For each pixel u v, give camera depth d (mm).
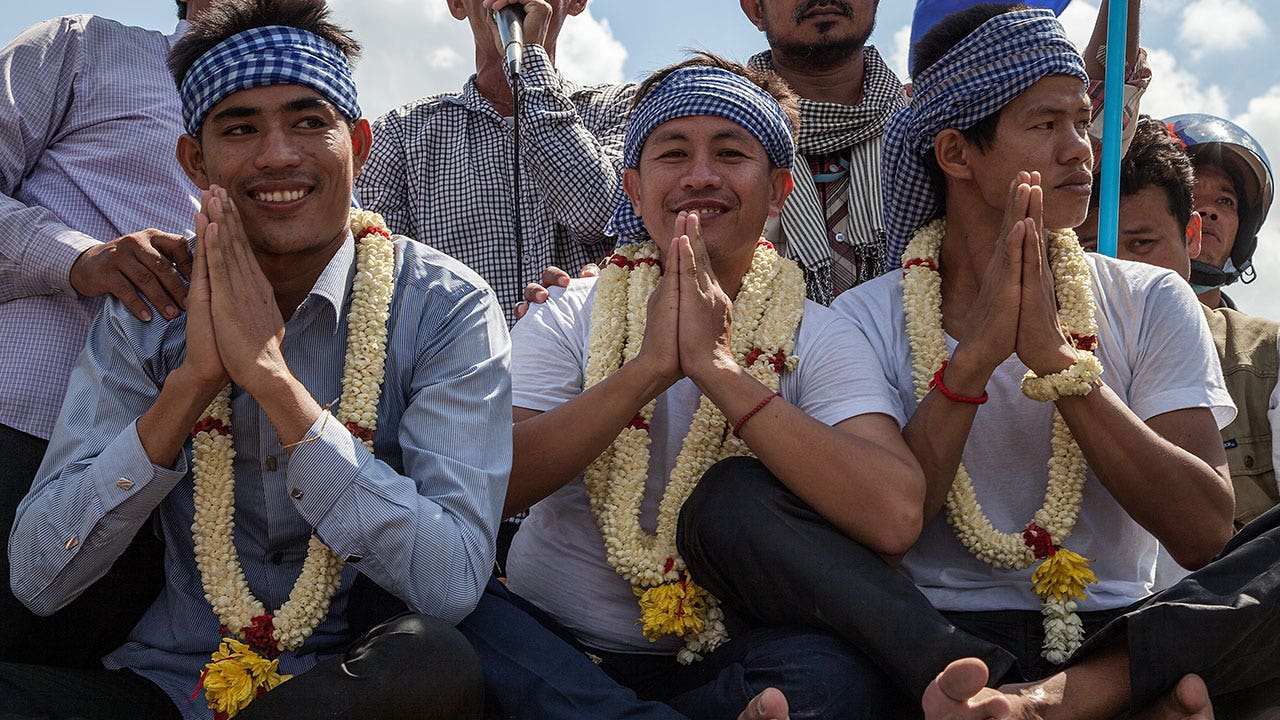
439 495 2908
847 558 2918
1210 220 5016
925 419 3221
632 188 3635
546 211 4613
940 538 3402
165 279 3125
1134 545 3387
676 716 2789
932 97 3453
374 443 3088
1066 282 3367
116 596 3113
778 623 2986
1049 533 3277
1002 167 3379
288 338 3107
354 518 2799
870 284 3662
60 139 3605
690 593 3197
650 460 3402
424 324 3168
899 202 3646
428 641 2625
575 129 4617
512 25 4480
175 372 2846
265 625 2949
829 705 2785
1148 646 2742
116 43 3695
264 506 3045
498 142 4656
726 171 3412
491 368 3092
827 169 4676
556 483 3205
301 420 2816
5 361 3297
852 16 4781
